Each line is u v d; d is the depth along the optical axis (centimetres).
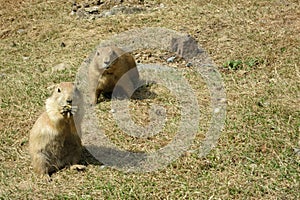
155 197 732
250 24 1410
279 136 862
